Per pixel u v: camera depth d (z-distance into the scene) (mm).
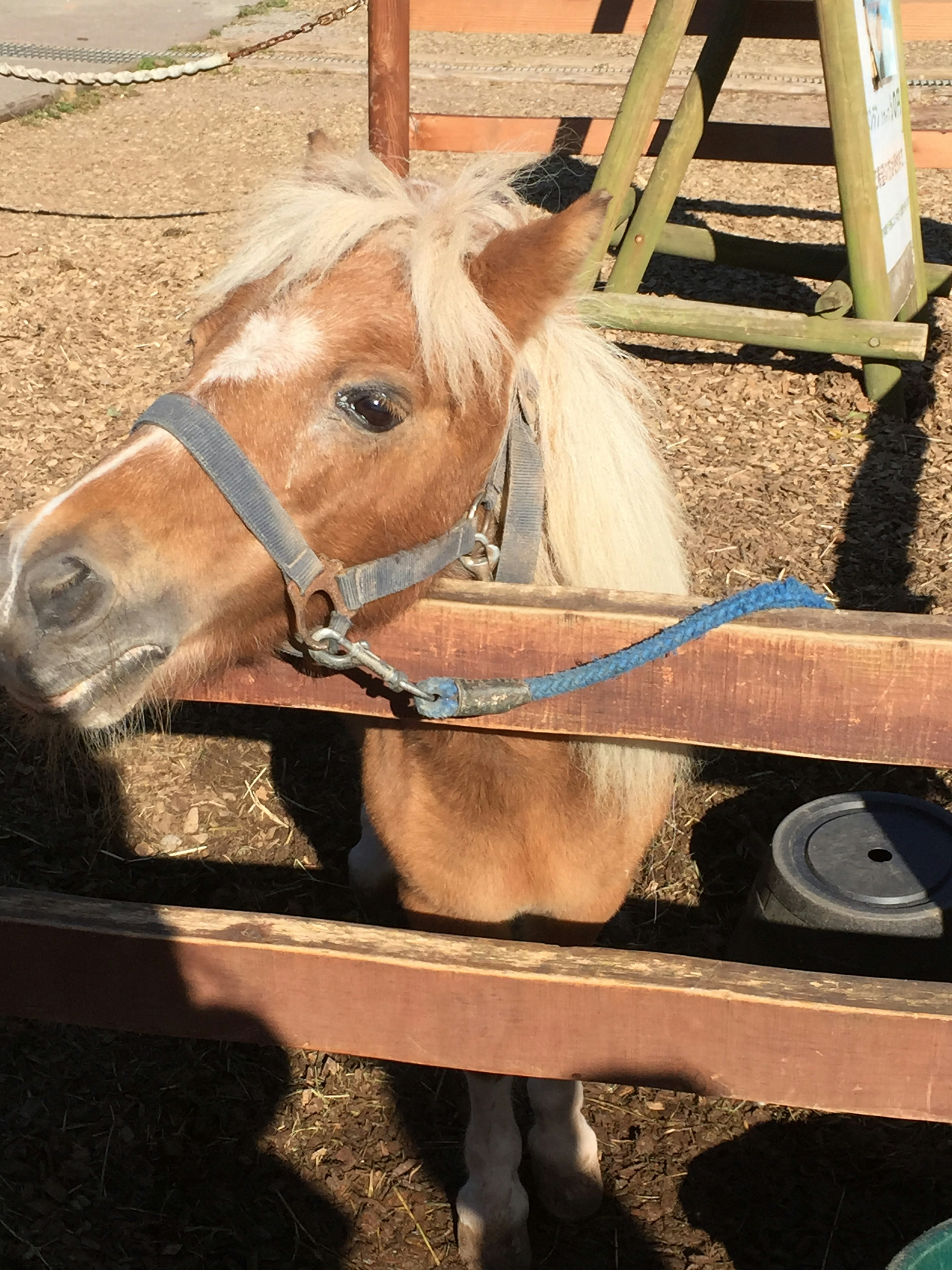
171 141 8898
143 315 5812
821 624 1434
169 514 1455
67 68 10609
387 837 2008
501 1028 1556
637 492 1758
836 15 4395
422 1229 2293
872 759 1474
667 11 4809
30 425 4816
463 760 1800
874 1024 1437
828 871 2586
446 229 1543
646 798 1913
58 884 2971
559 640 1533
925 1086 1470
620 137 5066
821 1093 1506
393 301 1503
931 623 1424
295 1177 2373
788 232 6840
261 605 1561
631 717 1530
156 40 11641
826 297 4660
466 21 5977
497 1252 2186
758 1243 2264
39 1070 2547
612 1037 1532
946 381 5152
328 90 10188
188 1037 1652
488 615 1548
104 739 2783
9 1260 2184
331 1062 2611
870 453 4578
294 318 1498
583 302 2012
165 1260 2211
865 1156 2414
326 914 2941
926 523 4098
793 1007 1447
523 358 1677
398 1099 2533
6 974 1630
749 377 5160
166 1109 2488
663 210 5180
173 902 2945
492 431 1624
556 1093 2186
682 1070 1536
